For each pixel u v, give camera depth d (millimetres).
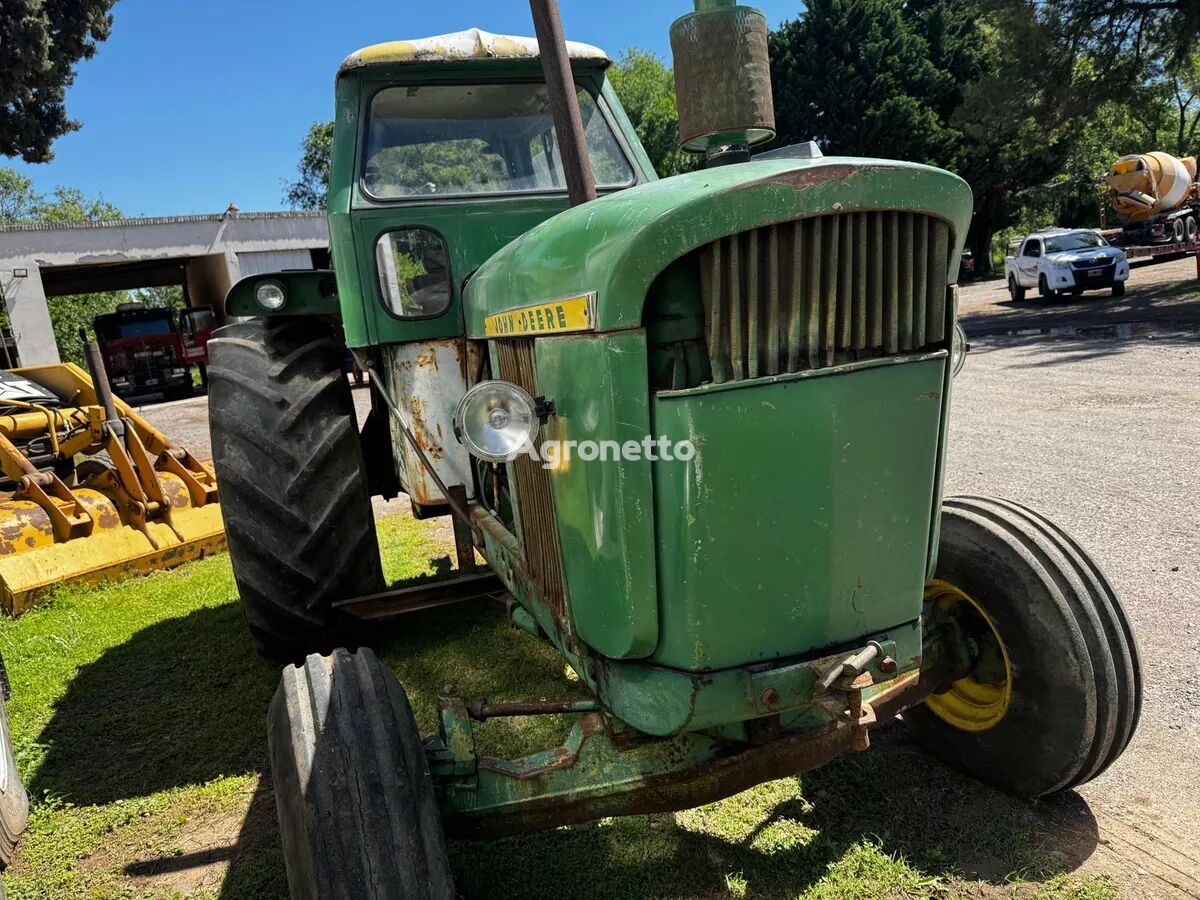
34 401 6215
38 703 3596
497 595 3340
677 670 1666
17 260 20141
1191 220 20031
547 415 1785
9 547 4773
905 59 28938
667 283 1518
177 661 3936
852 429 1593
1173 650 3252
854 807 2490
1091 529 4566
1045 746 2314
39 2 18781
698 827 2447
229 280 22422
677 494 1548
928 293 1669
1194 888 2092
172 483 5582
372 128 2932
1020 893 2113
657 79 38906
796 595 1633
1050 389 8617
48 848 2633
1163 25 16250
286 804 1715
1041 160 30516
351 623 3363
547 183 3123
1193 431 6426
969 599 2445
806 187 1451
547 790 1939
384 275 2855
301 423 3301
